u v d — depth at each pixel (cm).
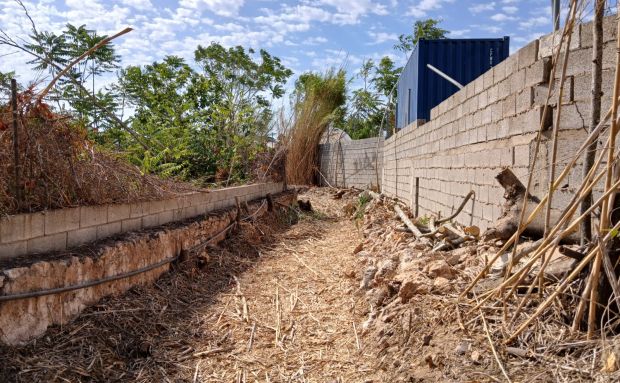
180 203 652
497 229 451
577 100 406
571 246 364
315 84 1986
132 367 372
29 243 393
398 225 802
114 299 442
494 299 341
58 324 377
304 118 2011
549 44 432
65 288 381
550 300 290
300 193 1817
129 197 529
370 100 2311
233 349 412
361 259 654
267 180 1195
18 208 391
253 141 1207
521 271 312
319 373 370
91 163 482
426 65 1001
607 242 284
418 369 318
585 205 317
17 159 390
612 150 274
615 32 383
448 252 530
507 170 458
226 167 1120
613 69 385
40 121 424
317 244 848
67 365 342
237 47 1509
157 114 1067
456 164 698
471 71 994
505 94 513
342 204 1488
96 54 776
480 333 316
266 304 522
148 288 496
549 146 425
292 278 622
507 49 988
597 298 288
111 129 830
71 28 762
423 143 947
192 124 1116
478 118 602
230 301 524
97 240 473
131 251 478
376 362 368
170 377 363
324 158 2064
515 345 297
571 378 255
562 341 285
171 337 423
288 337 438
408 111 1188
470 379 277
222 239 732
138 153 872
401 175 1229
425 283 415
